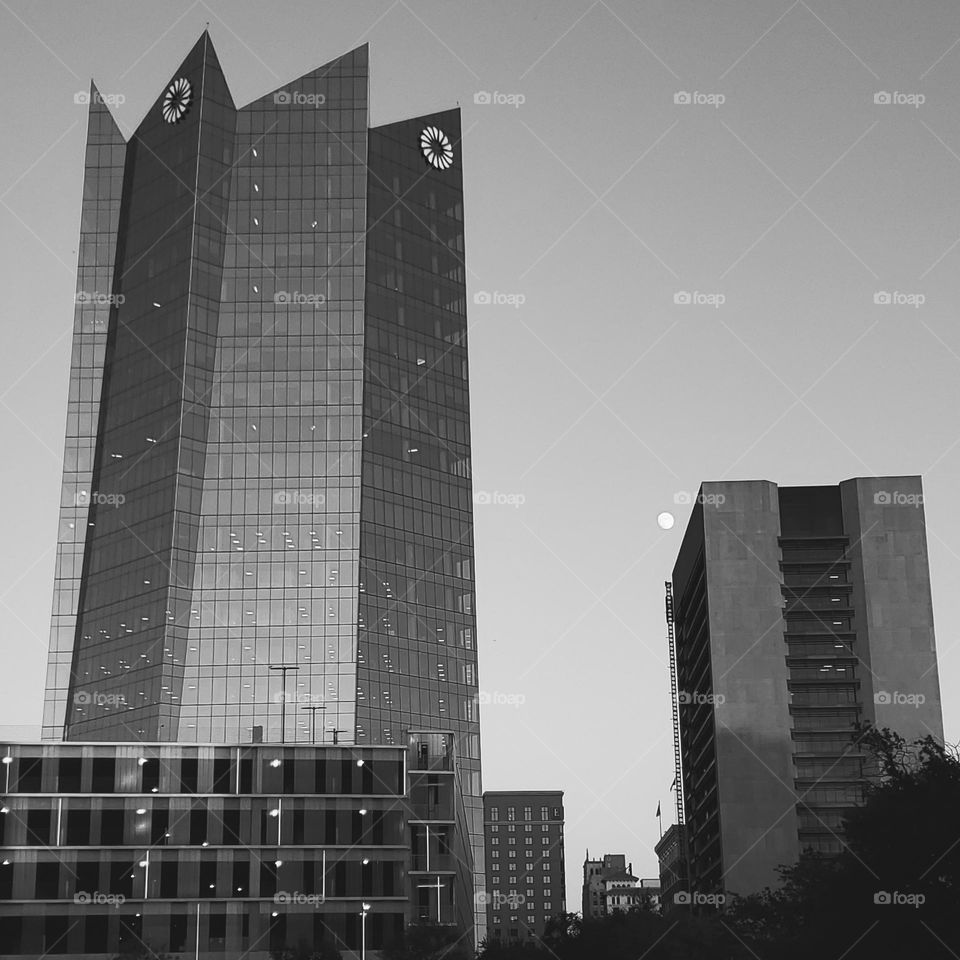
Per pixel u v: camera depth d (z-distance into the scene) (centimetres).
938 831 6862
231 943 14200
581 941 12750
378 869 14675
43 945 13900
